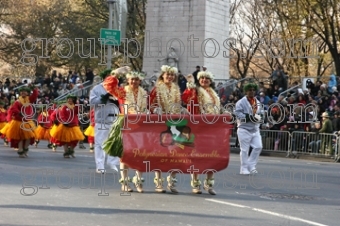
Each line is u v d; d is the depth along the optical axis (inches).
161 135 458.0
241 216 386.9
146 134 457.1
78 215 374.6
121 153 457.7
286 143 975.0
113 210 392.8
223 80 1214.3
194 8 1256.8
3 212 376.2
